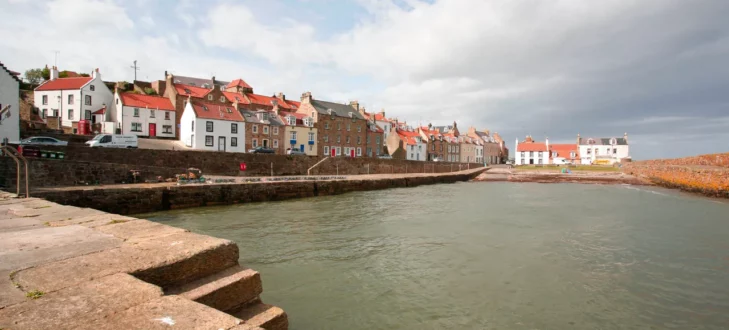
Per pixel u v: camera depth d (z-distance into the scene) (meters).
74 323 2.86
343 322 6.82
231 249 5.22
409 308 7.45
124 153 27.70
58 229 6.74
